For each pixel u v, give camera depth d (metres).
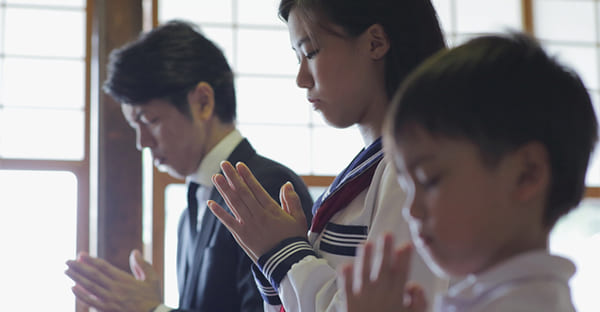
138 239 3.60
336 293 1.14
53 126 3.85
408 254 0.74
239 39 4.00
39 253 3.72
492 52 0.75
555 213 0.76
